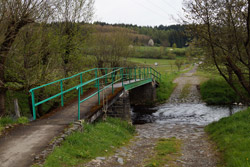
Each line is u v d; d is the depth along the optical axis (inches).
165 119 666.8
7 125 275.6
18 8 375.6
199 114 710.5
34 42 421.4
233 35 367.9
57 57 466.6
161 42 4576.8
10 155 199.9
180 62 2060.8
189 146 332.8
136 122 642.2
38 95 486.9
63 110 368.5
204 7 358.9
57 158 201.5
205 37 382.6
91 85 597.3
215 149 301.9
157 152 293.6
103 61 872.9
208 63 454.9
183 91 1107.9
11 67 426.3
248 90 401.1
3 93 416.2
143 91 992.9
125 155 266.4
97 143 272.4
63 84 491.5
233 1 345.4
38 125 284.8
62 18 524.1
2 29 365.1
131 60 986.1
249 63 365.1
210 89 1005.8
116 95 498.6
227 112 710.5
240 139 289.9
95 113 364.8
